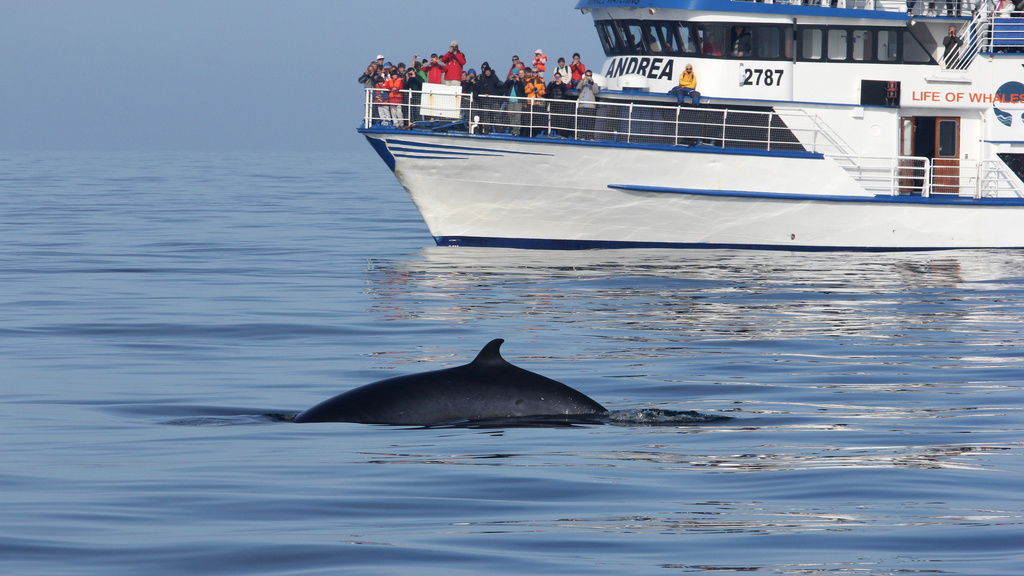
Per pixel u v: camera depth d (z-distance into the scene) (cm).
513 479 3703
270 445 4200
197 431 4531
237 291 9788
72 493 3569
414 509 3397
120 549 3005
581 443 4203
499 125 12081
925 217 12562
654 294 9475
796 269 11106
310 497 3506
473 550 3005
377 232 16100
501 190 12331
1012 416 4947
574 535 3147
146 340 7275
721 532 3181
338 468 3834
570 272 10856
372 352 6800
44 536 3114
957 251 12600
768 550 3023
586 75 12262
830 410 5069
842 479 3784
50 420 4812
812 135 12431
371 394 4525
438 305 8888
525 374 4522
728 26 12262
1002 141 12725
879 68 12512
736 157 12188
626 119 12050
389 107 12375
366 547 3023
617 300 9144
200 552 2980
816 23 12375
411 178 12431
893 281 10325
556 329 7712
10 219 18188
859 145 12531
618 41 12950
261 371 6144
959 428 4675
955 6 12756
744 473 3859
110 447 4244
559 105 12262
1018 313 8506
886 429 4641
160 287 10088
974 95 12669
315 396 5403
